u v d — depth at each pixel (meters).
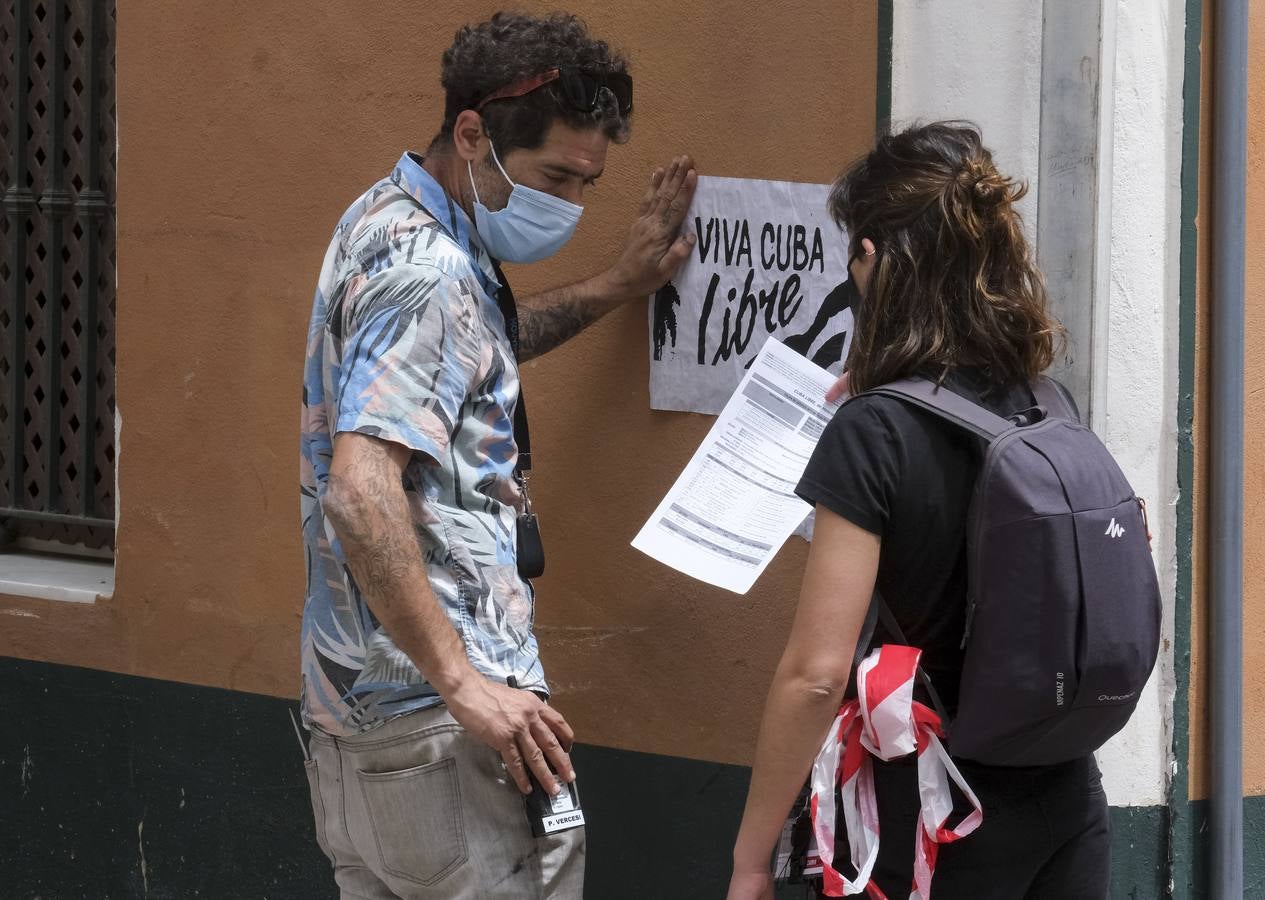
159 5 10.43
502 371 6.88
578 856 6.95
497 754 6.73
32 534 12.51
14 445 12.09
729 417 7.81
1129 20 7.47
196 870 10.70
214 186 10.28
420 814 6.70
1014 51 7.57
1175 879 7.98
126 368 10.80
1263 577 8.41
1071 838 5.88
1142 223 7.62
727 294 8.34
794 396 7.76
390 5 9.43
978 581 5.52
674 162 8.42
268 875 10.34
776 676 5.76
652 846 8.86
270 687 10.23
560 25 6.98
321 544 6.93
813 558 5.70
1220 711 7.90
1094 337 7.60
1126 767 7.90
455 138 7.04
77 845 11.30
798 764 5.73
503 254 7.19
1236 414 7.79
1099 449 5.77
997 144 7.66
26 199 11.80
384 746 6.75
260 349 10.12
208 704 10.55
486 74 6.86
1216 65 7.68
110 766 11.08
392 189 7.00
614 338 8.82
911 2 7.75
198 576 10.53
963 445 5.68
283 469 10.06
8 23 11.83
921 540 5.67
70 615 11.20
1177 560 7.86
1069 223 7.59
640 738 8.86
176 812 10.77
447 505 6.68
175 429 10.58
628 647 8.88
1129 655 5.54
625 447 8.82
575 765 9.14
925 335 5.78
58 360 11.79
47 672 11.34
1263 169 8.20
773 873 6.19
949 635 5.77
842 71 7.93
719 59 8.34
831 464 5.68
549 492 9.10
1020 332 5.82
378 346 6.34
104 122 11.40
